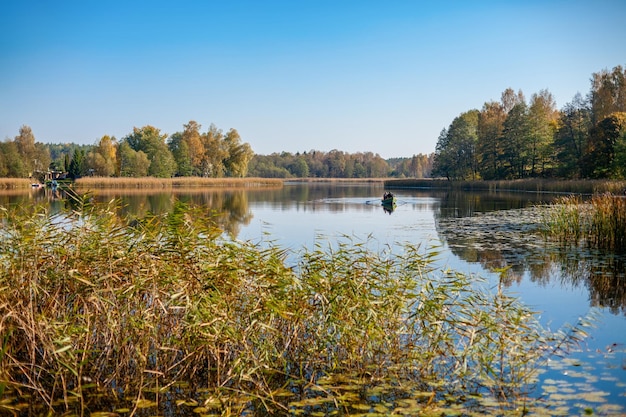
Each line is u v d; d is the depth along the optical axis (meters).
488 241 16.33
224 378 5.50
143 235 6.72
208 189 64.50
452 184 63.78
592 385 5.25
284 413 4.74
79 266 6.12
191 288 6.02
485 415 4.61
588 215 17.64
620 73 54.12
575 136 54.72
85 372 5.54
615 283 10.38
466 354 5.71
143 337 5.62
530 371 5.64
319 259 7.23
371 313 6.14
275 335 6.05
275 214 27.28
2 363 5.08
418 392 5.15
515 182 52.91
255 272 6.44
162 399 5.05
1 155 73.25
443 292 7.03
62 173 81.00
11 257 6.07
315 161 162.62
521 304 8.38
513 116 61.16
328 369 5.86
